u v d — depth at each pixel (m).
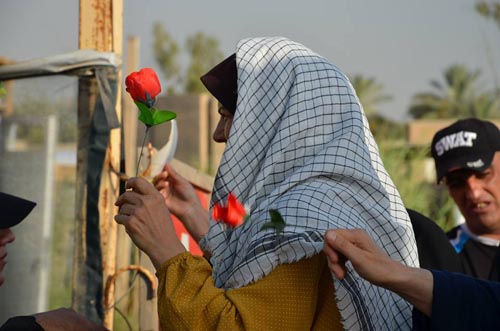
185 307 2.38
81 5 3.72
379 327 2.52
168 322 2.40
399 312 2.63
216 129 2.90
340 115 2.64
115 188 3.74
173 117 2.80
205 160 9.93
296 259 2.39
